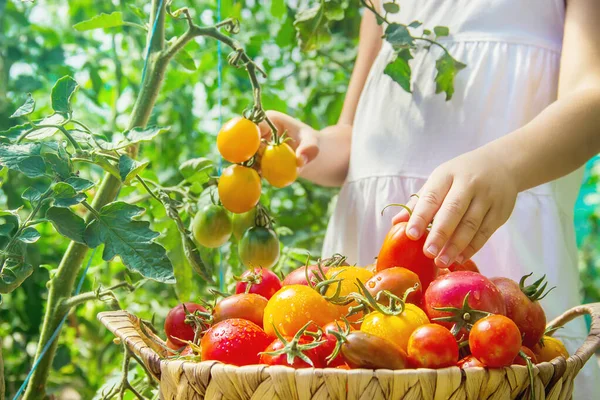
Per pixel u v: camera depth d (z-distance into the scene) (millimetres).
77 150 897
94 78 1993
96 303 2055
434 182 918
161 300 1956
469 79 1327
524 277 855
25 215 1828
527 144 1005
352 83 1646
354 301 804
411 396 632
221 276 1285
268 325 784
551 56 1326
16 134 879
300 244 2098
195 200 1205
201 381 680
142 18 1248
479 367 671
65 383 1902
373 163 1403
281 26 2246
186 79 2014
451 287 770
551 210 1308
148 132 944
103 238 832
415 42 1398
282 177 1103
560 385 725
